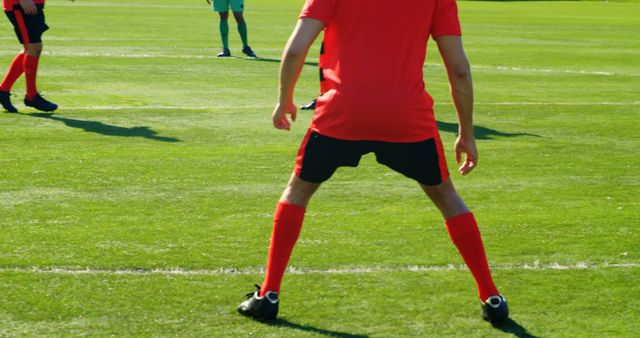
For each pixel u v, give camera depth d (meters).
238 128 11.88
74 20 32.00
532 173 9.57
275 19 35.69
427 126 5.25
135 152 10.20
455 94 5.37
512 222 7.62
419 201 8.26
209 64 19.47
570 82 17.98
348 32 5.18
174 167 9.48
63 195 8.27
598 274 6.30
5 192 8.32
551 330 5.29
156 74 17.53
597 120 13.15
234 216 7.67
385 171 9.43
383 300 5.73
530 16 45.53
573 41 29.00
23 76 16.42
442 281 6.10
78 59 19.59
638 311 5.61
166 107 13.48
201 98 14.52
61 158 9.78
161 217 7.59
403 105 5.15
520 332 5.26
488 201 8.35
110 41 24.28
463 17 43.34
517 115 13.50
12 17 12.22
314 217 7.65
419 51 5.22
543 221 7.66
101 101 13.92
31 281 5.97
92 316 5.39
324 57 5.32
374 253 6.68
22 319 5.33
